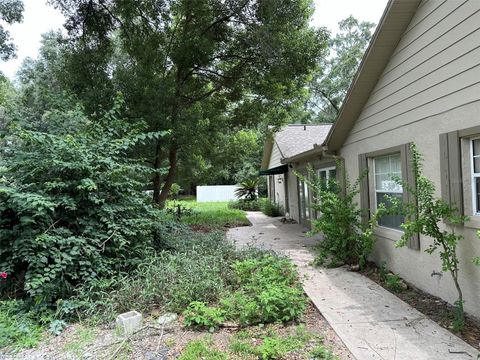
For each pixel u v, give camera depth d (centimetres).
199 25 1145
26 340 373
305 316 426
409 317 407
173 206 1565
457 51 400
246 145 1529
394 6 472
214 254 626
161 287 469
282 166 1500
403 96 523
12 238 466
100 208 522
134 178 636
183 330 391
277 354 321
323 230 680
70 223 502
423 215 417
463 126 392
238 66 1250
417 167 430
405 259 543
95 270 489
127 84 992
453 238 387
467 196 398
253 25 1105
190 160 1423
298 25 1152
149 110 973
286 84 1216
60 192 503
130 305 447
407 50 507
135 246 559
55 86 1582
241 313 399
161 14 1123
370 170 660
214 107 1320
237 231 1180
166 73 1194
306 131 1648
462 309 374
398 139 540
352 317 411
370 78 600
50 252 449
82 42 1090
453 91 409
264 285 465
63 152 509
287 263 571
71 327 416
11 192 444
